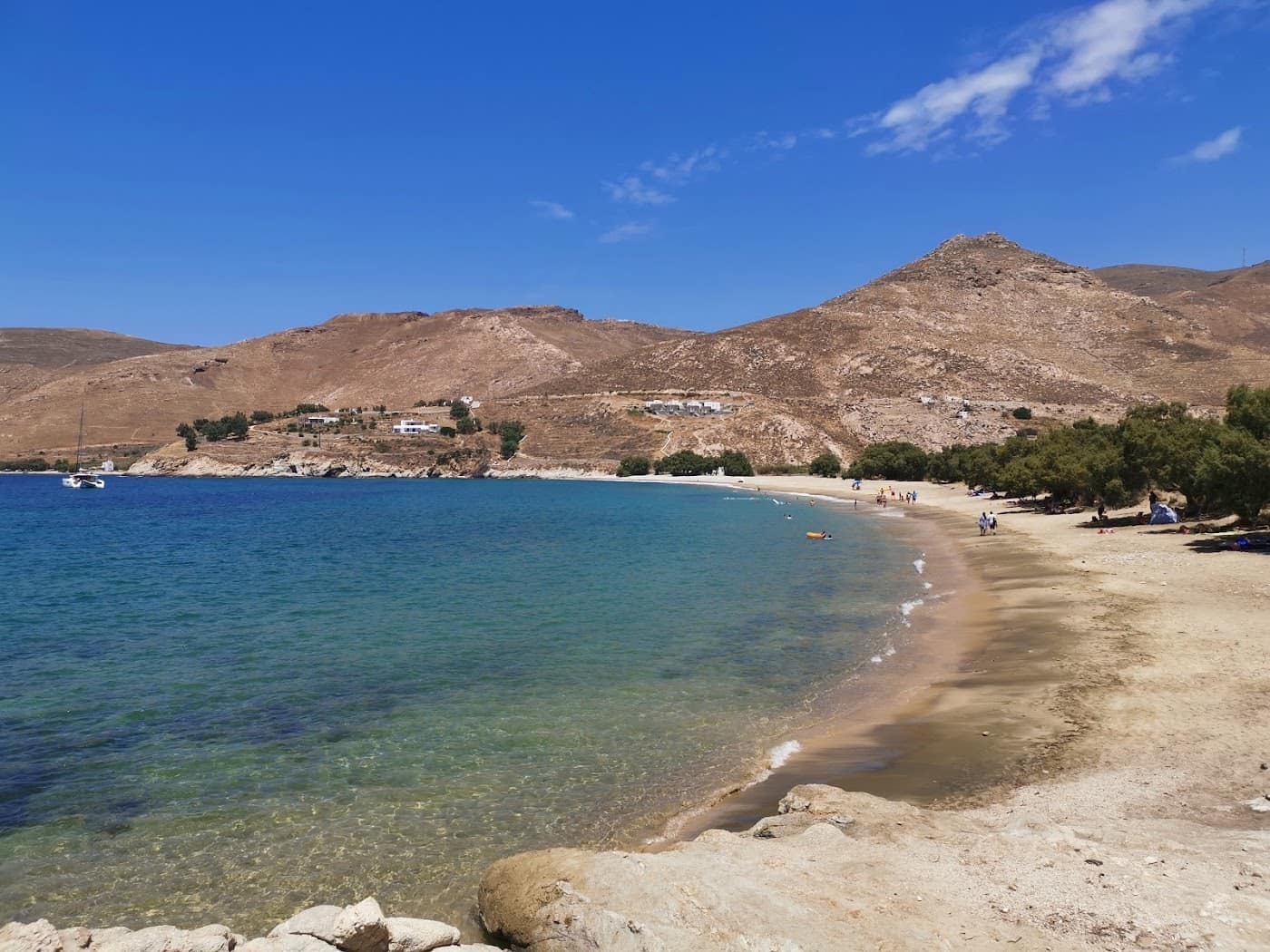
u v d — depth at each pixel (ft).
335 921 24.85
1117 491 149.07
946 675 59.62
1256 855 26.78
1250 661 53.88
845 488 359.25
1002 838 29.91
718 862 28.19
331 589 107.04
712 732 49.14
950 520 198.59
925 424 495.82
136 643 75.56
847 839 30.32
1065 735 43.45
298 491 409.49
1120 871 26.04
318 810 39.01
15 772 43.93
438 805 39.29
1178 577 88.63
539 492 382.83
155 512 264.11
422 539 174.09
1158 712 45.50
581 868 27.94
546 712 53.67
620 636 76.74
